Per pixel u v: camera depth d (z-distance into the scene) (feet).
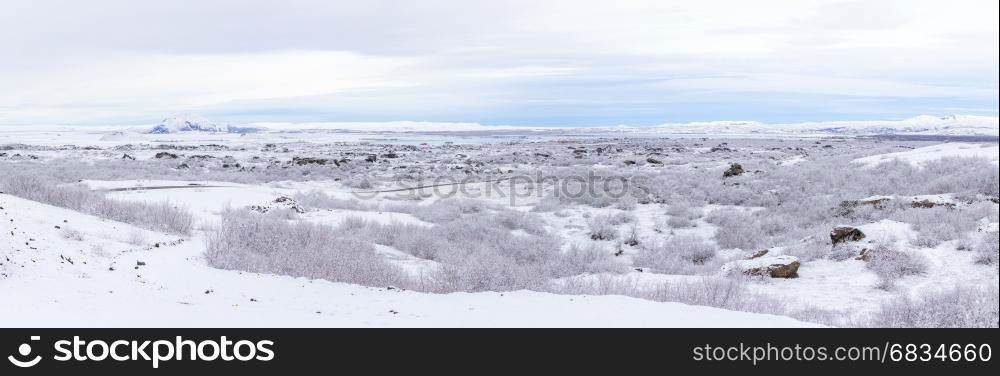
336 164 180.45
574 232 78.38
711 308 30.22
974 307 29.73
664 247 65.98
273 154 255.50
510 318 26.45
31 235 39.01
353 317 26.48
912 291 41.06
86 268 35.47
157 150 284.82
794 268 47.29
